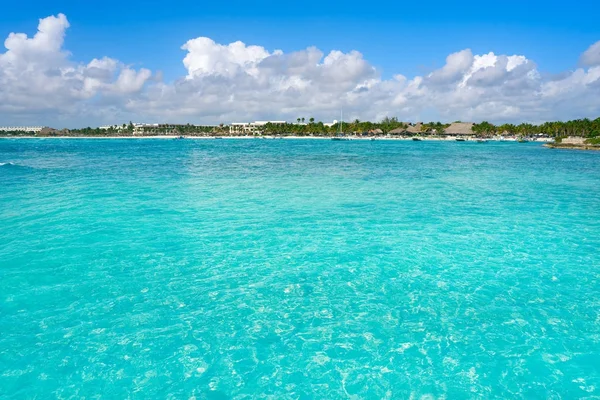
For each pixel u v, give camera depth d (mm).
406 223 17000
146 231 15250
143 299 9773
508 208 20219
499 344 8062
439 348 7922
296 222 16969
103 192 23922
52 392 6660
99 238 14281
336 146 110812
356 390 6781
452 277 11289
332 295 10125
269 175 34344
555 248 13844
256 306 9516
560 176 34688
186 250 13219
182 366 7340
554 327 8680
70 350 7738
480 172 38031
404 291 10383
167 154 68688
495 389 6824
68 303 9508
